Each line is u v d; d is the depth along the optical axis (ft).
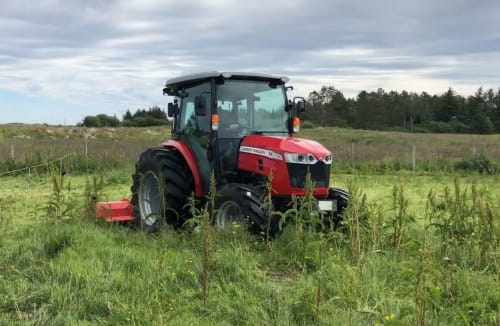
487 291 14.67
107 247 18.48
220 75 22.82
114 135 133.49
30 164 51.88
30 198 34.12
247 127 23.56
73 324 12.67
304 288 14.70
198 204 23.82
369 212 20.17
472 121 269.44
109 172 50.85
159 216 22.93
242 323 13.10
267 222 19.93
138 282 15.07
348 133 164.45
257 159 21.99
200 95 23.17
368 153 69.87
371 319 12.72
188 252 18.58
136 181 25.59
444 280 14.60
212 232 19.17
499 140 137.80
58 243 18.60
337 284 14.46
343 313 13.04
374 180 48.91
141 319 12.73
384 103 276.21
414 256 16.61
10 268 16.33
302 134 152.56
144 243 20.45
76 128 141.18
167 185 23.56
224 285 15.01
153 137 126.31
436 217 21.97
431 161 61.16
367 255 17.63
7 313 13.50
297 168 20.95
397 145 94.68
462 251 18.39
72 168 52.39
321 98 274.16
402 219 20.22
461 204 20.54
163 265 16.49
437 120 277.23
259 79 24.04
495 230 18.17
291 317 13.05
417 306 11.48
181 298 14.25
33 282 15.49
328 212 21.38
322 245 18.28
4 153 57.98
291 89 24.97
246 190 20.61
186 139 24.85
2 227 22.30
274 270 17.39
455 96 280.51
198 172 23.71
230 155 23.02
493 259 17.42
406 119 276.21
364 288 14.39
